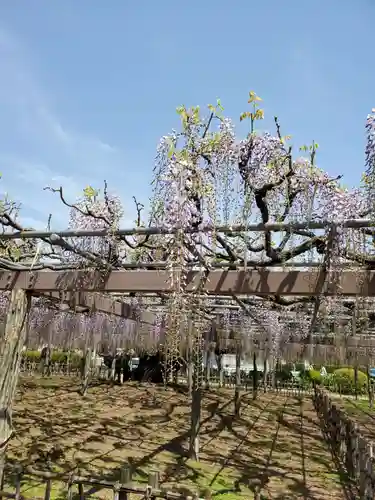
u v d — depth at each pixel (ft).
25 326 11.50
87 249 11.51
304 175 9.45
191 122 9.62
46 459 15.78
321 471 17.26
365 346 26.03
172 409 30.37
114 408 29.12
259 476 16.20
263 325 24.53
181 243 9.64
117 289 11.01
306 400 40.24
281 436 24.09
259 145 9.48
